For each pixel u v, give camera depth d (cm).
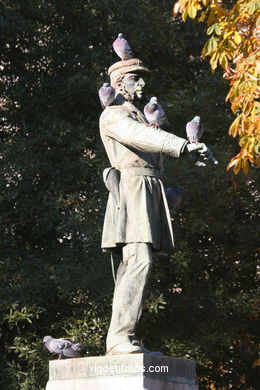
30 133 1392
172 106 1344
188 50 1493
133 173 587
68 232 1261
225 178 1295
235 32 929
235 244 1413
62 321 1245
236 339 1398
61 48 1412
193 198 1292
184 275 1302
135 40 1418
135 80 617
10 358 1295
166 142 550
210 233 1371
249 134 914
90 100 1409
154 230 580
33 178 1322
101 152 1300
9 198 1300
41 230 1352
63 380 564
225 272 1398
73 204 1306
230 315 1371
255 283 1442
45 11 1407
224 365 1444
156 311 1184
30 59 1419
